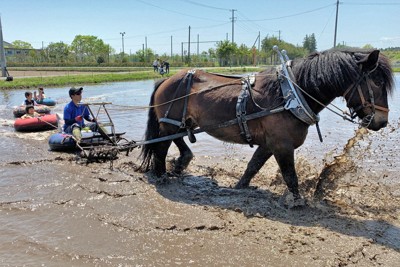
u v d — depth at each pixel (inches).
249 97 205.9
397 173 265.7
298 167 265.4
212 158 318.7
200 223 187.0
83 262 153.2
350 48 194.9
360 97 183.6
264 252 160.1
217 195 228.7
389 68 180.4
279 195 227.5
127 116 550.6
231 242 169.0
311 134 410.9
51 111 608.7
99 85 1224.8
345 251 158.9
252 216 196.5
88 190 234.1
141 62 2923.2
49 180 251.8
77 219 193.2
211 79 231.8
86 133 307.4
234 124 212.4
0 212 201.0
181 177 264.4
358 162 281.0
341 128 445.1
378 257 155.0
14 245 166.6
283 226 184.1
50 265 150.9
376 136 384.8
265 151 226.5
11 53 3809.1
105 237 174.1
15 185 241.6
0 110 626.8
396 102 697.0
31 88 1083.3
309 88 192.7
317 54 197.8
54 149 328.2
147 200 219.6
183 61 2930.6
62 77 1389.0
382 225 185.0
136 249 163.2
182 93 237.9
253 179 259.8
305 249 161.8
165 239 172.2
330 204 211.8
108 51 3619.6
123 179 255.1
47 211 202.5
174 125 244.1
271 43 2409.0
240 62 2576.3
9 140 377.1
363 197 221.9
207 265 150.6
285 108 193.0
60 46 3371.1
